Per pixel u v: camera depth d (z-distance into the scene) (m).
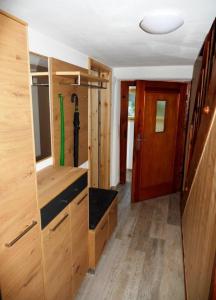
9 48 0.94
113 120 3.62
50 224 1.37
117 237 2.68
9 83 0.95
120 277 2.09
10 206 1.02
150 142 3.43
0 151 0.93
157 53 2.31
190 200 2.38
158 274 2.13
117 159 4.09
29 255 1.19
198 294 1.37
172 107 3.51
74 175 1.69
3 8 1.21
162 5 1.16
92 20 1.38
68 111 2.07
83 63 2.36
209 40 1.97
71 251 1.70
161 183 3.75
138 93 3.14
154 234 2.75
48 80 1.75
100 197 2.63
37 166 1.75
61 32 1.64
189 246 2.01
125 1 1.12
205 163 1.71
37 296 1.31
